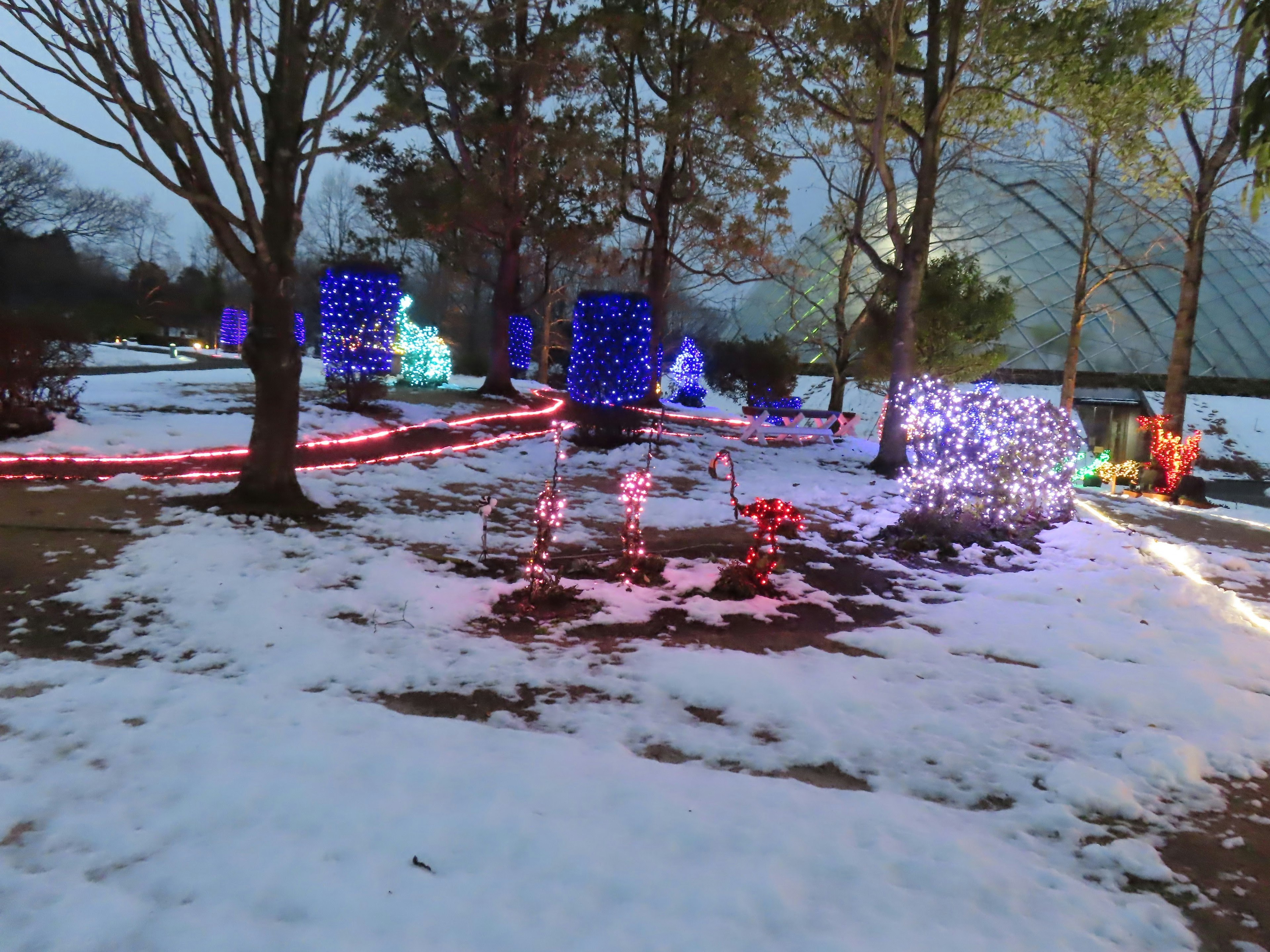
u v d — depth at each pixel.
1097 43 13.81
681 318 42.84
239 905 2.57
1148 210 20.73
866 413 32.91
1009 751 4.52
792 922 2.65
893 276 15.88
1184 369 19.94
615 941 2.47
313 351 40.09
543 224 19.33
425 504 10.17
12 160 41.88
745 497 12.45
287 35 8.24
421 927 2.49
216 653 5.18
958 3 14.46
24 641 5.16
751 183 20.11
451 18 11.20
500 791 3.42
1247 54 3.76
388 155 19.27
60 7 6.86
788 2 14.53
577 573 7.79
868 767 4.24
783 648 6.12
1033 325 36.81
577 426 16.11
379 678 4.94
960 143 22.09
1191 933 2.91
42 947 2.33
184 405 14.86
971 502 10.47
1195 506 18.97
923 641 6.38
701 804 3.48
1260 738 4.89
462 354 35.72
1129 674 5.84
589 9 18.45
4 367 10.23
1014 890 3.01
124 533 7.45
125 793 3.27
